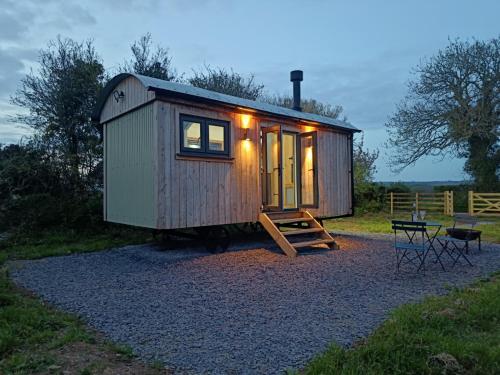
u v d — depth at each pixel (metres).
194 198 6.66
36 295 4.40
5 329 3.05
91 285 4.82
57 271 5.70
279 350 2.74
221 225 7.26
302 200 8.92
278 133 7.71
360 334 3.04
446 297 4.02
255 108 7.55
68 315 3.60
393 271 5.52
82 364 2.51
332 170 9.33
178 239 8.64
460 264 6.03
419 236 9.46
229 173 7.25
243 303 3.98
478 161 18.50
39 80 11.36
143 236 9.28
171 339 2.98
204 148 6.85
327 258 6.55
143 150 6.65
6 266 6.12
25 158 10.06
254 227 9.67
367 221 13.84
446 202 16.17
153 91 6.16
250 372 2.40
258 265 5.97
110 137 7.93
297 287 4.64
